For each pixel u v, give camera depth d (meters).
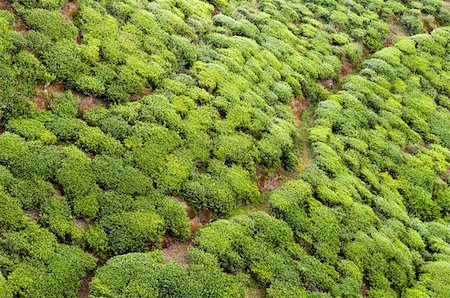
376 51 43.41
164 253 21.36
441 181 33.53
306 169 28.94
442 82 42.12
